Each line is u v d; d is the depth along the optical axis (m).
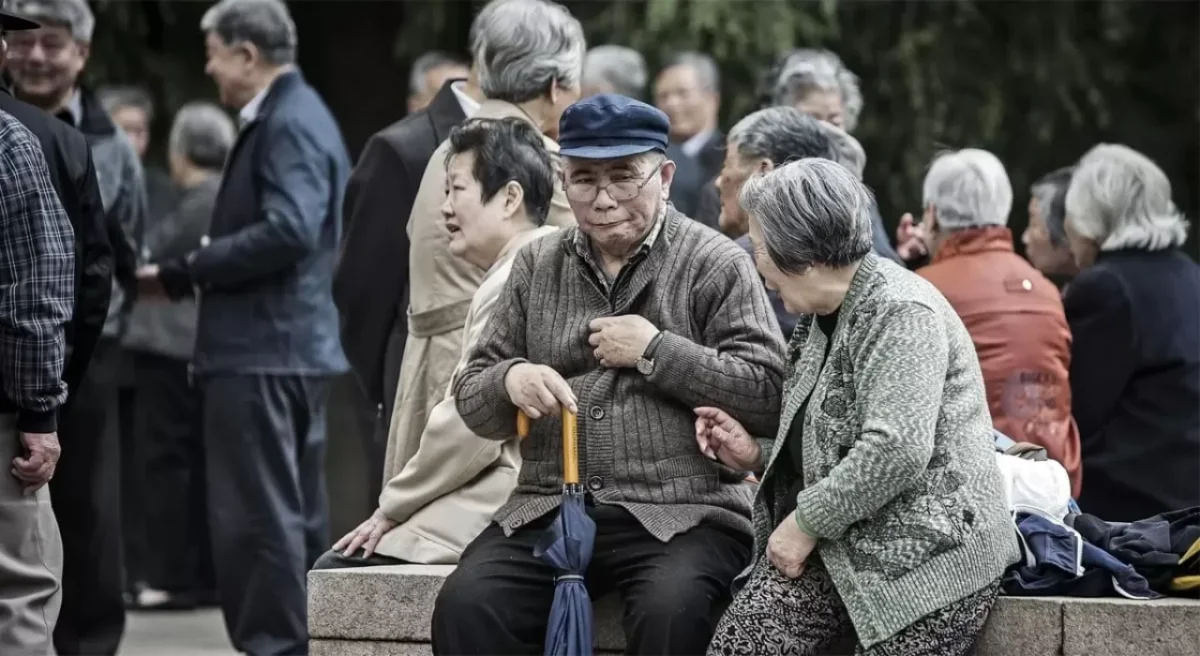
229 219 17.84
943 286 15.24
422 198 14.30
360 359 15.78
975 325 15.02
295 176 17.62
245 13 18.00
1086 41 27.52
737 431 11.65
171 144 23.38
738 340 11.76
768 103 18.61
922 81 26.73
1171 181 27.77
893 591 10.90
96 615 16.88
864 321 11.06
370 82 28.91
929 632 10.95
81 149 14.74
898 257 17.17
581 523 11.44
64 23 16.59
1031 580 11.80
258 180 17.73
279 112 17.78
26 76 16.56
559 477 11.98
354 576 12.73
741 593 11.32
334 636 12.77
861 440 10.80
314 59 29.55
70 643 16.78
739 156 14.63
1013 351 14.89
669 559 11.51
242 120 18.25
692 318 11.94
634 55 21.30
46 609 13.12
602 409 11.85
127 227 17.70
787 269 11.18
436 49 27.73
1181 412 15.16
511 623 11.67
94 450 16.86
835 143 15.70
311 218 17.59
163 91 28.56
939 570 10.92
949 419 11.08
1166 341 15.20
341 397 26.53
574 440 11.68
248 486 17.56
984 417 11.27
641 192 11.75
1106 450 15.31
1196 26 27.48
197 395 22.17
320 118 18.00
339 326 17.08
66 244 12.95
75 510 16.77
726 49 25.81
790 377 11.53
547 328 12.07
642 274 11.93
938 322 11.03
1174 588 12.00
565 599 11.31
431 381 14.06
